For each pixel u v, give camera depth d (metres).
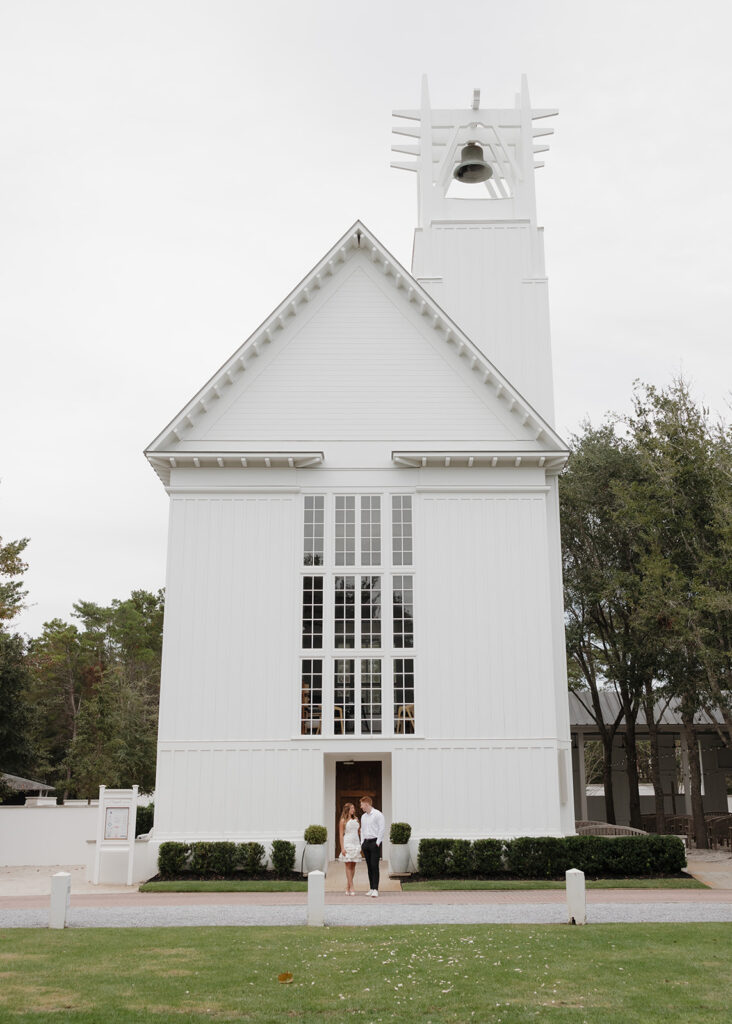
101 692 49.56
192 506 25.34
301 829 23.42
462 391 26.22
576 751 41.41
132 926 15.45
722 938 13.61
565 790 24.30
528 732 24.08
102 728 48.44
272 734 23.94
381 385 26.23
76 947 12.89
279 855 22.69
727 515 26.36
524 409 25.55
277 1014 9.38
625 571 35.50
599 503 36.44
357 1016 9.36
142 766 47.66
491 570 25.09
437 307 26.28
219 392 26.03
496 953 12.41
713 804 42.97
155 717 51.94
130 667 75.12
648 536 29.41
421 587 24.97
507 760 23.89
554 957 12.16
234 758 23.80
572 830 24.06
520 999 10.07
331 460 25.75
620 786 45.00
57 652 73.44
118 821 23.19
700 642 27.45
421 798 23.64
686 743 41.38
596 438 38.22
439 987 10.56
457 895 19.89
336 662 24.66
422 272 29.45
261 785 23.64
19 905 18.47
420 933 14.20
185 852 22.72
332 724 24.14
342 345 26.47
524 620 24.78
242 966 11.56
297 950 12.63
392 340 26.53
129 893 20.94
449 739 24.00
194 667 24.30
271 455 25.19
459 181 31.38
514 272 29.44
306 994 10.20
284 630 24.61
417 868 23.08
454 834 23.41
